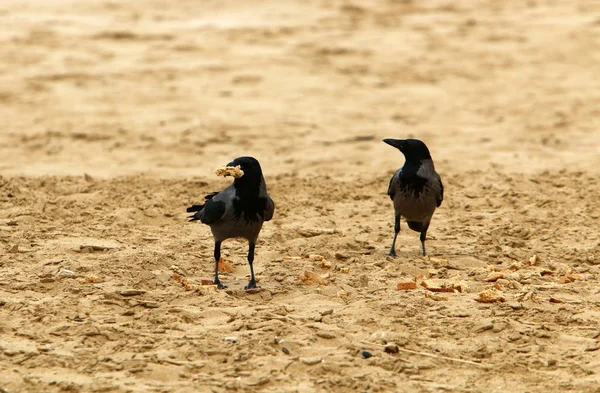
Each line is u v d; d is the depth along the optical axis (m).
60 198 16.25
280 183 18.19
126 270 11.95
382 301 10.77
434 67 33.06
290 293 11.32
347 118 25.61
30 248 12.96
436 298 11.02
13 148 21.45
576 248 13.69
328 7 45.62
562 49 36.09
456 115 26.20
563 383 8.66
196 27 39.50
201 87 29.06
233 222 10.95
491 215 15.85
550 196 17.22
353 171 19.84
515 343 9.73
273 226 14.98
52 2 45.91
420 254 13.45
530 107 27.16
